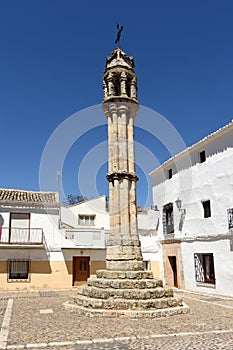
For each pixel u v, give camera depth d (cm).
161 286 1202
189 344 727
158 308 1089
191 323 952
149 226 2473
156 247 2450
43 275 2200
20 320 1014
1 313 1167
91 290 1168
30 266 2188
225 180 1800
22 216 2250
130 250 1231
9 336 809
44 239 2244
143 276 1195
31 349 705
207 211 1967
